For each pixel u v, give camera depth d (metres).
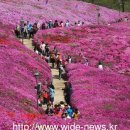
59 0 167.12
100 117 47.16
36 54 77.25
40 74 64.38
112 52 91.06
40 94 52.34
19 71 60.47
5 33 84.06
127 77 69.06
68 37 99.25
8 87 50.88
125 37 103.56
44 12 130.12
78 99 55.00
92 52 90.06
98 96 56.44
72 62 83.50
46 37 96.25
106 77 66.56
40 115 42.91
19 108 45.16
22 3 131.62
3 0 126.25
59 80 67.88
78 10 162.00
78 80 64.38
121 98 56.44
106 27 114.50
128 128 43.56
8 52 68.25
